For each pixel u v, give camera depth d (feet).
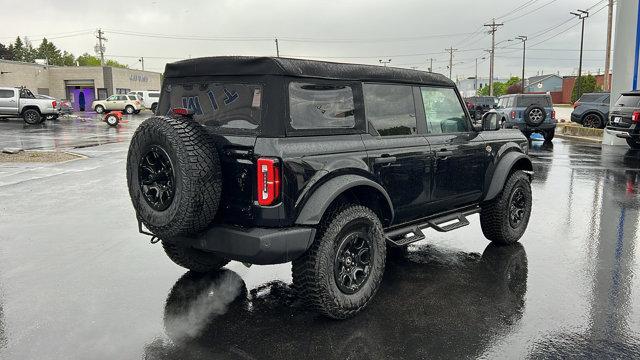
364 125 13.97
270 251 11.64
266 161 11.49
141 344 11.96
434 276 16.46
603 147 58.03
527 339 12.16
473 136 17.95
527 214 20.36
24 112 96.78
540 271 16.92
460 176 17.26
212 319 13.30
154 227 12.31
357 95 13.84
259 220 11.84
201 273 16.76
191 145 11.66
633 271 16.89
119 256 18.58
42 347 11.82
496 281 15.99
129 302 14.40
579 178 36.11
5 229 22.34
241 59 12.46
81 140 67.72
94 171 39.65
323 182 12.45
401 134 15.23
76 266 17.49
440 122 16.96
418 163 15.42
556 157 48.39
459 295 14.84
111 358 11.32
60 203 27.81
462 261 17.99
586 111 76.84
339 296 12.78
